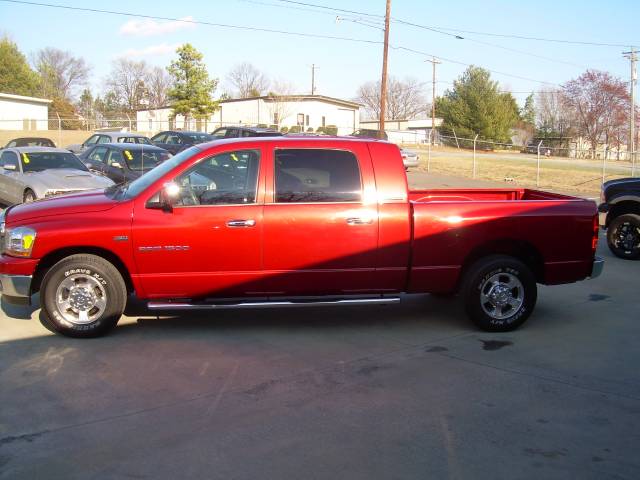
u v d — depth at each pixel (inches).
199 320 270.2
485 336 256.4
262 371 212.7
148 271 240.4
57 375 206.4
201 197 242.1
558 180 1116.5
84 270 237.3
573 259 265.7
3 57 2669.8
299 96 2135.8
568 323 276.2
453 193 317.4
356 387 200.2
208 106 1840.6
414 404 187.9
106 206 242.4
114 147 644.1
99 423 172.6
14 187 507.5
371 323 271.7
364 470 149.1
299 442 162.9
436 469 150.1
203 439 163.9
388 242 249.4
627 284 353.7
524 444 163.8
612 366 223.0
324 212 244.8
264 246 243.0
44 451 156.9
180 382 202.1
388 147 253.3
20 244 237.1
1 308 282.0
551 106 2901.1
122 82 3432.6
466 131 2374.5
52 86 3218.5
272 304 246.8
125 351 229.9
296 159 246.4
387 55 1322.6
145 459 153.4
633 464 154.3
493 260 257.1
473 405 187.9
